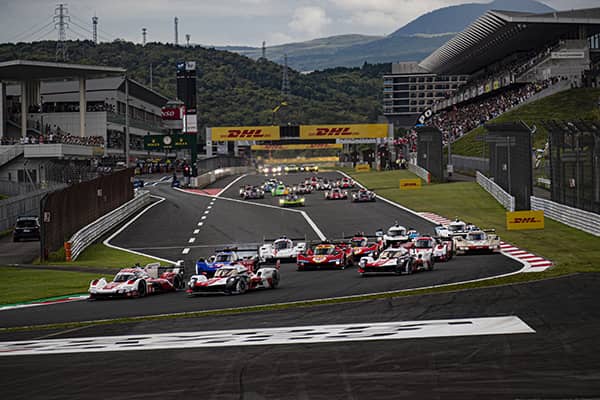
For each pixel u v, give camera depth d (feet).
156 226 198.90
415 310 68.28
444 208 211.41
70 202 161.48
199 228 191.31
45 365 51.78
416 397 39.06
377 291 83.61
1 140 316.60
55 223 148.25
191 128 330.34
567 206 156.15
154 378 46.01
